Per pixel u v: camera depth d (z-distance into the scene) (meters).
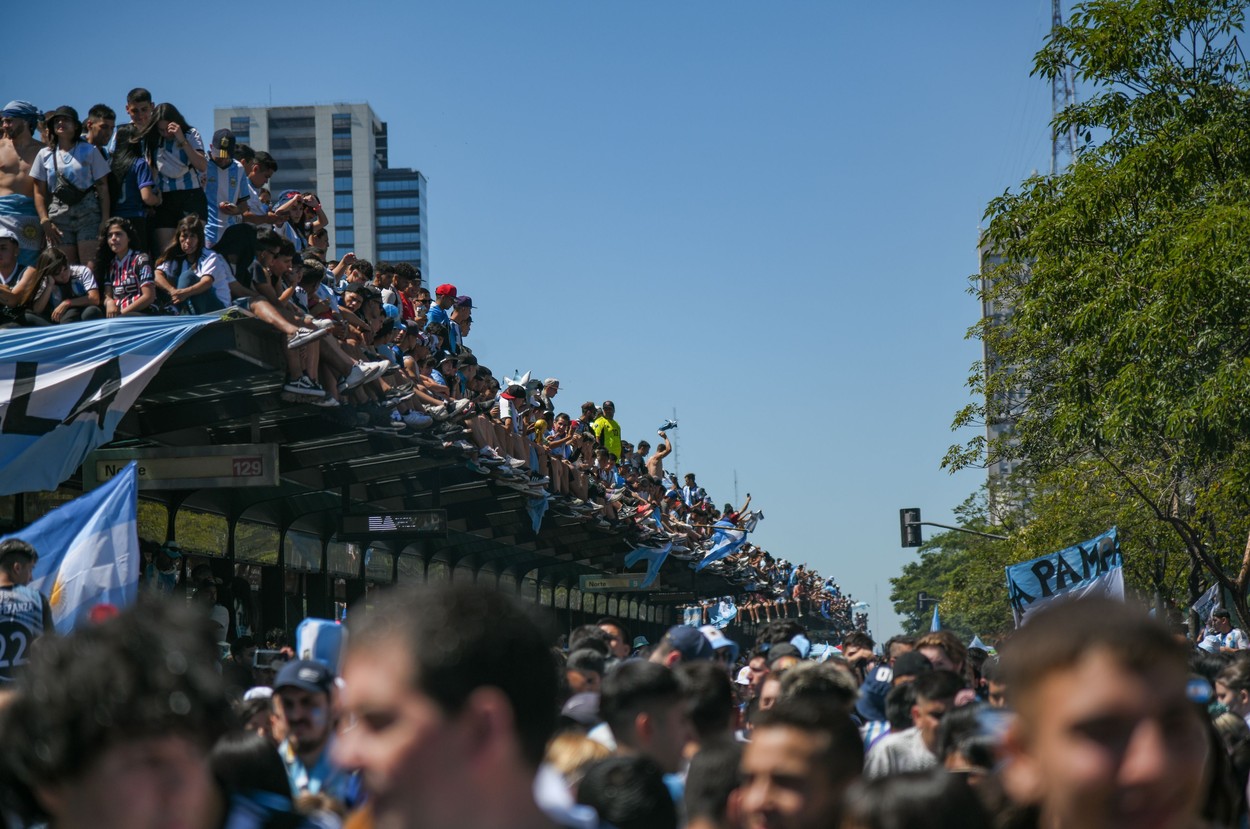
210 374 17.11
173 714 2.56
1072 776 2.57
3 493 14.13
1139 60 26.78
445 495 29.88
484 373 27.72
